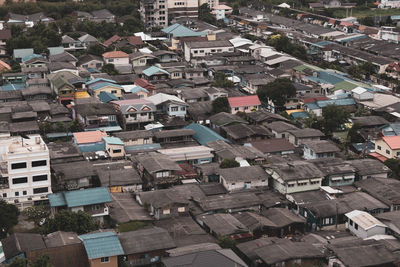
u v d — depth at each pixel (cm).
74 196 4772
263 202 5166
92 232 4312
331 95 8581
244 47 11562
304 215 5034
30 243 4044
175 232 4538
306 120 7312
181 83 9025
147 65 10494
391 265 4062
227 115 7338
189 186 5416
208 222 4691
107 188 4966
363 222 4647
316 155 6191
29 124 6825
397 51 11281
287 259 3984
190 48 11200
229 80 9319
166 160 5728
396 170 5944
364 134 6894
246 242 4347
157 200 4925
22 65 9900
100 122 7069
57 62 9775
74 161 5881
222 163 5784
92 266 3872
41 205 5012
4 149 5397
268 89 8169
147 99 7750
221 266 3747
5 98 8100
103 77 9262
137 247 4066
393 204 5028
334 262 4044
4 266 3694
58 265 3909
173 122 7325
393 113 7638
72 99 8169
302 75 9600
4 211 4672
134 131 6675
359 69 10188
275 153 6462
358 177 5697
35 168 5044
